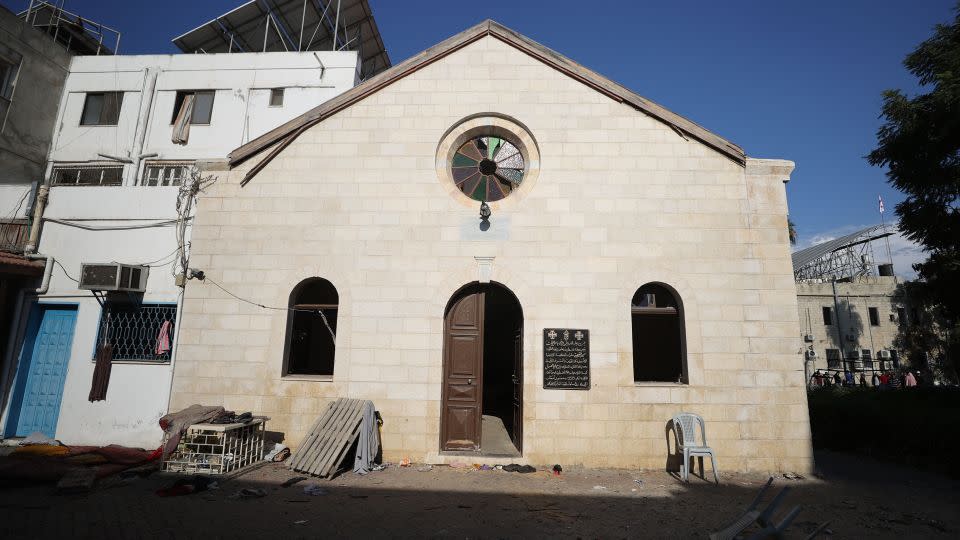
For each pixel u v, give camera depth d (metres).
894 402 11.66
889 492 6.95
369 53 17.33
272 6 13.93
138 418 8.40
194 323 8.53
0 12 11.69
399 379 8.18
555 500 6.32
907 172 14.55
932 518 5.87
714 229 8.47
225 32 14.55
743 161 8.61
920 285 16.50
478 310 8.64
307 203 8.84
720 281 8.30
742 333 8.13
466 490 6.67
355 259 8.59
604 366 8.08
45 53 12.88
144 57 13.75
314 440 7.53
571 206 8.59
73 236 9.27
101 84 13.54
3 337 9.03
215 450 7.36
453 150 9.10
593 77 8.98
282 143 9.04
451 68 9.21
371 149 8.98
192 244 8.80
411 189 8.78
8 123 11.98
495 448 8.84
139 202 9.20
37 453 7.51
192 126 13.37
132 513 5.53
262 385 8.25
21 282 9.21
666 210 8.55
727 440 7.82
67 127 13.20
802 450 7.80
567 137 8.86
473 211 8.65
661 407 7.96
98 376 8.55
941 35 14.02
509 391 16.05
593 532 5.27
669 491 6.79
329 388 8.17
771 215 8.51
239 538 4.89
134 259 9.00
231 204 8.91
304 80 13.58
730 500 6.45
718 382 7.98
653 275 8.34
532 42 9.19
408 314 8.37
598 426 7.93
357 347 8.28
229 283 8.63
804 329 27.53
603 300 8.28
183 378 8.34
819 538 5.26
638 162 8.73
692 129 8.70
